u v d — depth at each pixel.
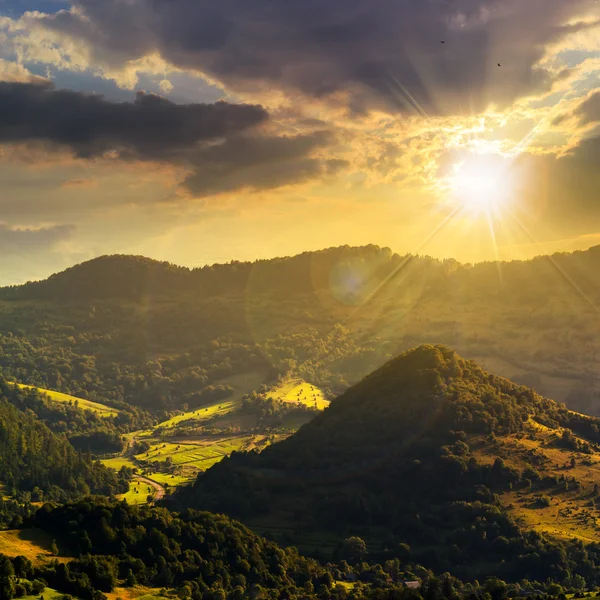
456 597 188.50
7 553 180.88
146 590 184.50
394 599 189.50
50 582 171.50
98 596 171.25
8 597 160.38
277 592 196.38
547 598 186.38
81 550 190.62
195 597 185.25
